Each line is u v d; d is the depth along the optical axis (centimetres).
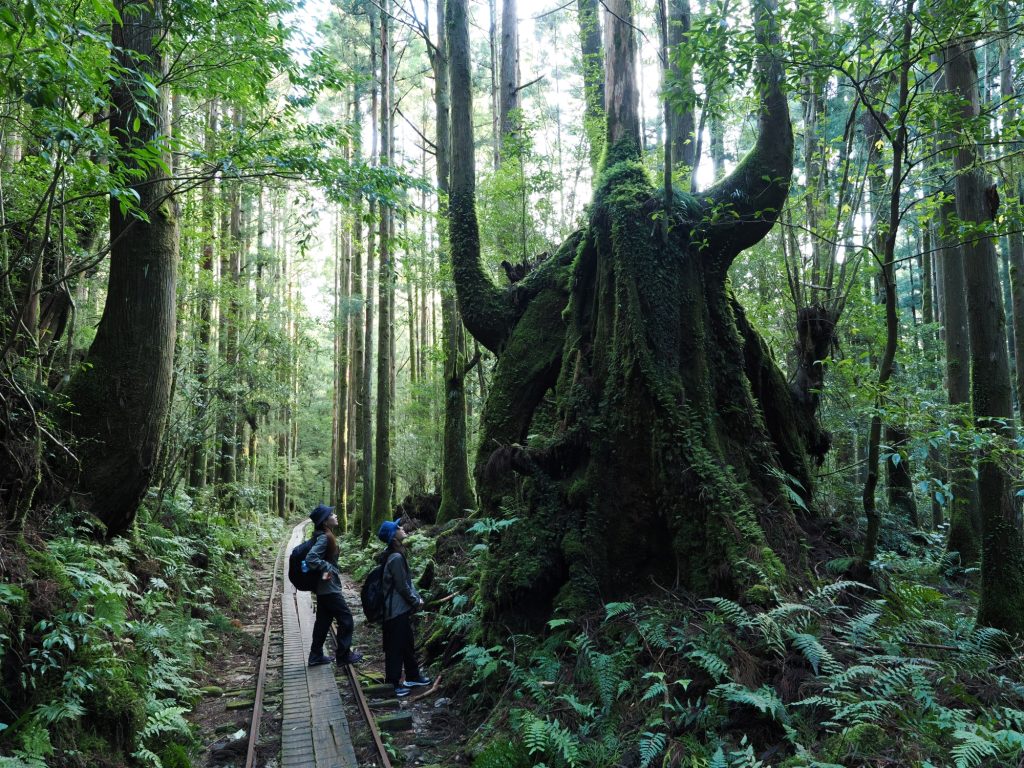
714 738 457
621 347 755
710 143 1488
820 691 472
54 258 799
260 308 1722
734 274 1389
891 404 588
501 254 1463
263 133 755
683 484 676
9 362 700
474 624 758
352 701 685
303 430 4338
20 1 434
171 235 834
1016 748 382
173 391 1229
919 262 1669
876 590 632
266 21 745
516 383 899
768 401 841
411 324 2762
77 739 473
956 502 974
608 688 531
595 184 854
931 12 577
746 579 593
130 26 744
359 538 2002
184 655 728
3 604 481
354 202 772
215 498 1741
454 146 1018
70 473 741
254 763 546
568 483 760
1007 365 596
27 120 640
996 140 596
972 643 530
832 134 1283
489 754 500
